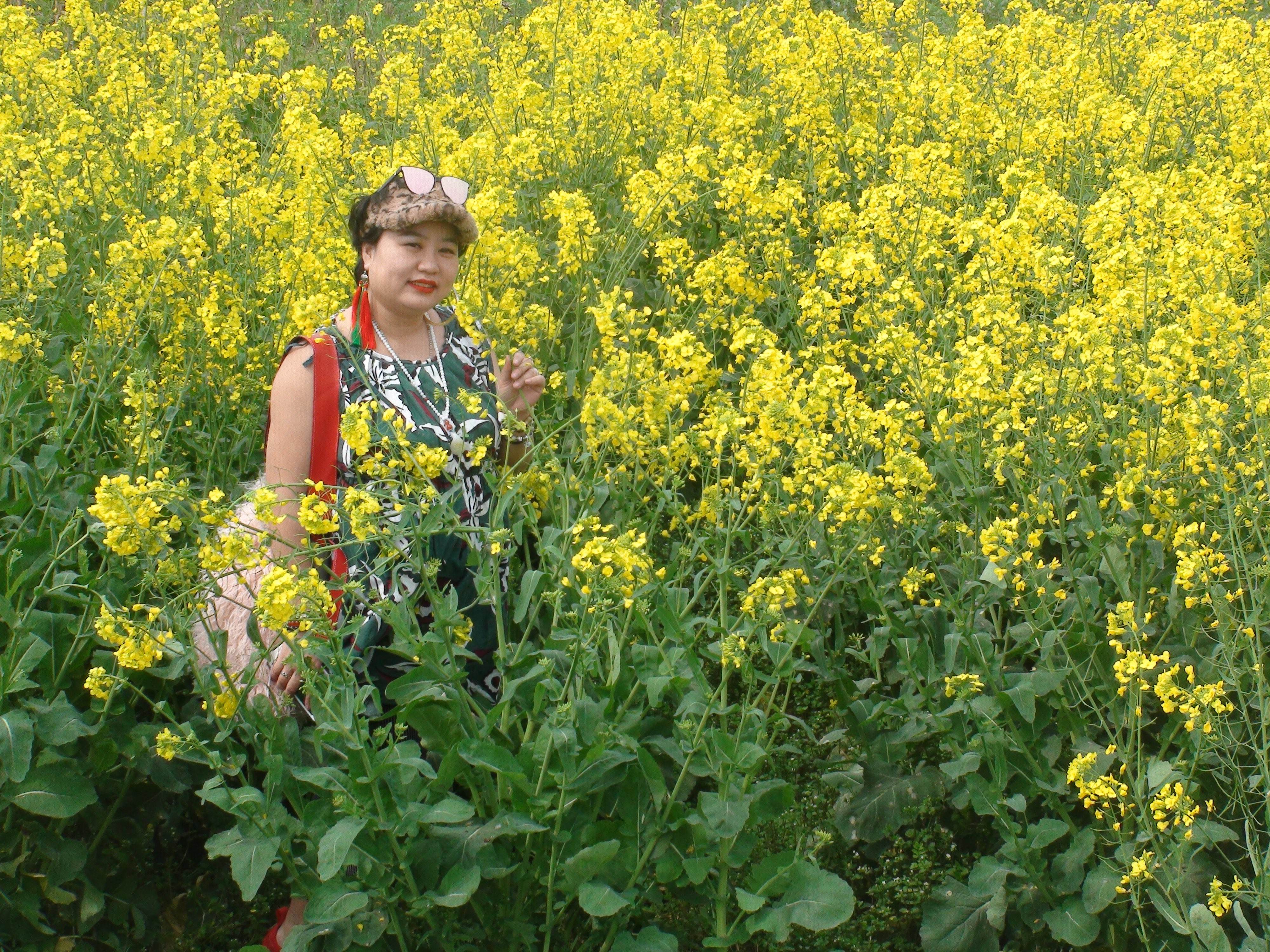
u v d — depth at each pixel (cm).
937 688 354
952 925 326
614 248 531
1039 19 738
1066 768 348
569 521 346
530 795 301
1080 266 494
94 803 311
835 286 525
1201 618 353
